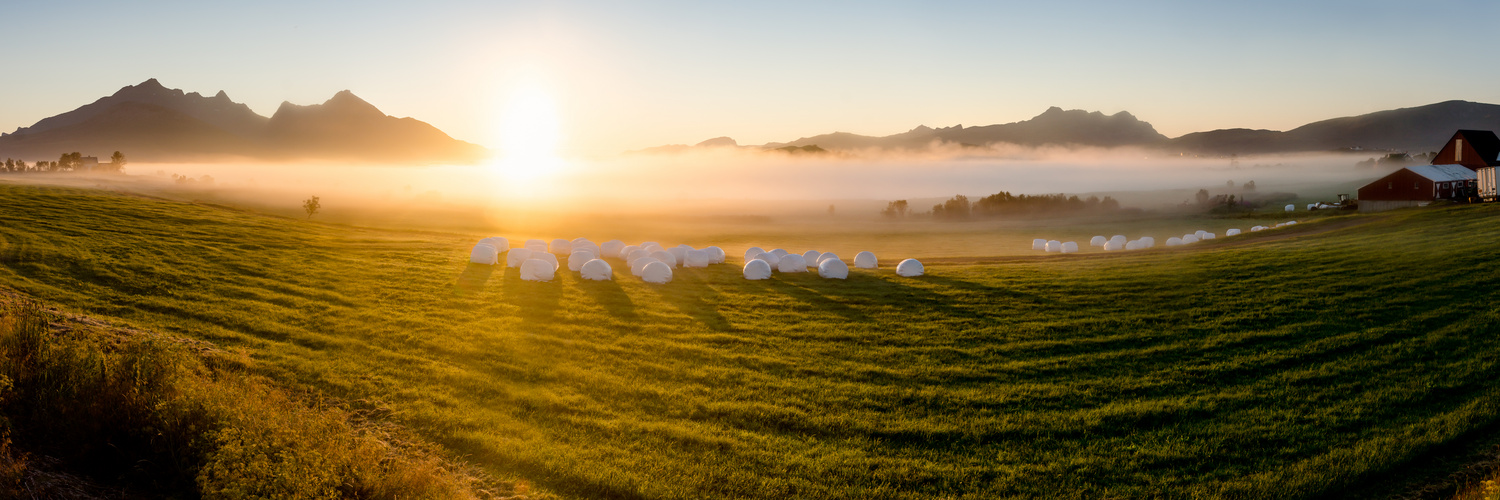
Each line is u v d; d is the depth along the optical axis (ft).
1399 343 76.79
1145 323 89.20
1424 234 147.64
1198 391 65.26
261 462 34.65
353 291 99.76
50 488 32.76
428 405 56.80
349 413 53.98
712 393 64.08
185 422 39.58
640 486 45.57
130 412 39.83
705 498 44.75
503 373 67.10
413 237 173.06
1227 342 79.92
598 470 47.37
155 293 87.51
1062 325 89.15
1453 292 95.86
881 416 59.41
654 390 64.08
